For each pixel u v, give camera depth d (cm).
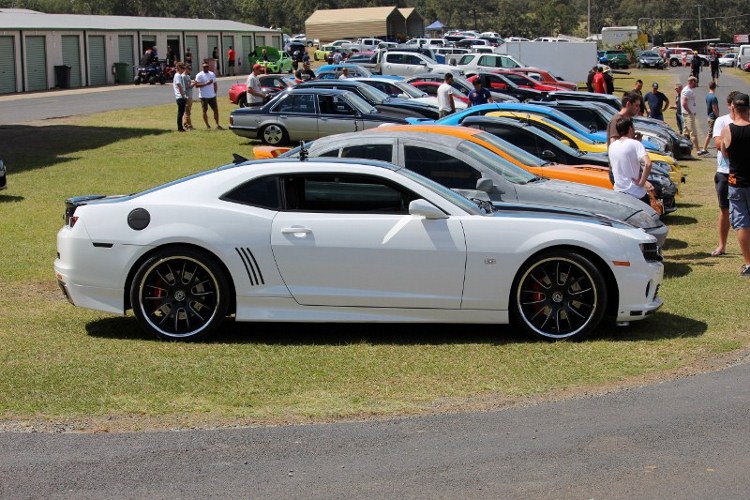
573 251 777
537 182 1077
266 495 496
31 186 1811
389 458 545
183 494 498
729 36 16762
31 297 966
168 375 695
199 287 784
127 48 5575
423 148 1055
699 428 590
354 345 781
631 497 491
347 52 6875
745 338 802
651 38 12456
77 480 516
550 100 2516
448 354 755
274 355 751
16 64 4703
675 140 2388
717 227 1427
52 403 635
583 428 591
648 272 789
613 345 778
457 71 4306
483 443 567
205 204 785
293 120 2378
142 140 2598
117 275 786
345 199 783
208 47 6297
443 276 771
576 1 19325
